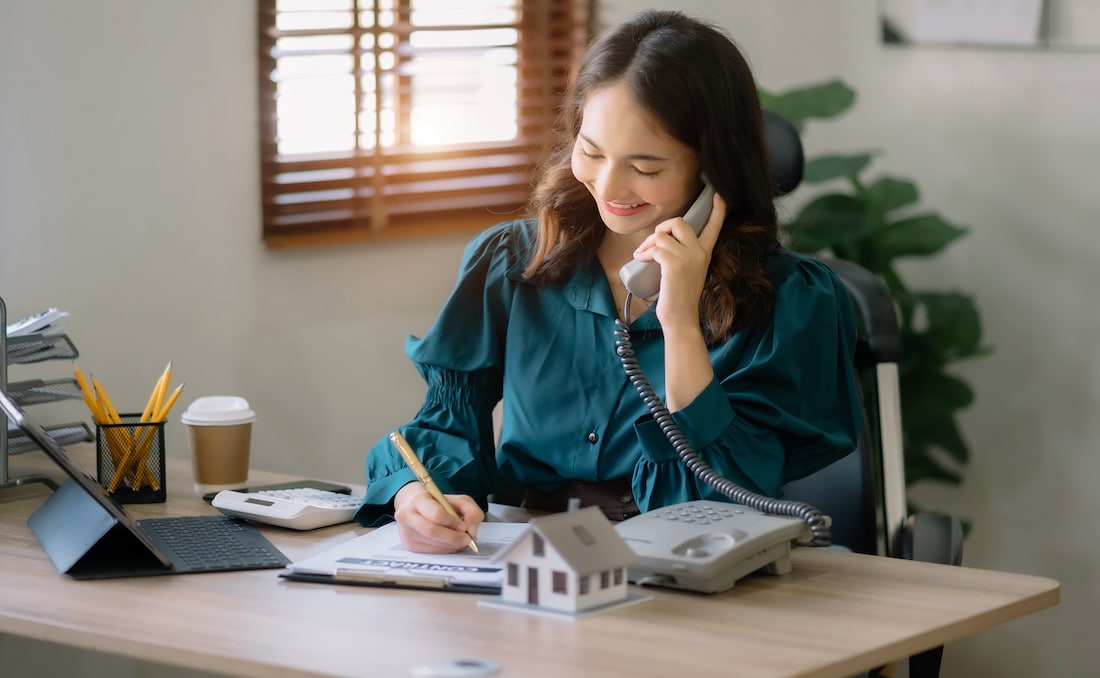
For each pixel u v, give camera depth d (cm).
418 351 179
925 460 307
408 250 280
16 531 156
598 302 169
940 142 310
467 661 107
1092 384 299
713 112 155
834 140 321
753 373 158
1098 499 302
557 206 173
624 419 165
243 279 252
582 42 300
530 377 172
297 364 262
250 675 109
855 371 205
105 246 230
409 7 273
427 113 283
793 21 319
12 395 185
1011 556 313
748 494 146
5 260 217
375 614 122
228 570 138
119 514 138
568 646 112
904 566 142
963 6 302
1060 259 299
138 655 115
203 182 244
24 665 221
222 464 185
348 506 163
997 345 309
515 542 124
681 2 311
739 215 166
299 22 257
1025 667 315
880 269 296
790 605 126
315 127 265
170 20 235
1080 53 291
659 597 128
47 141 220
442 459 170
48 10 218
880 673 157
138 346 236
